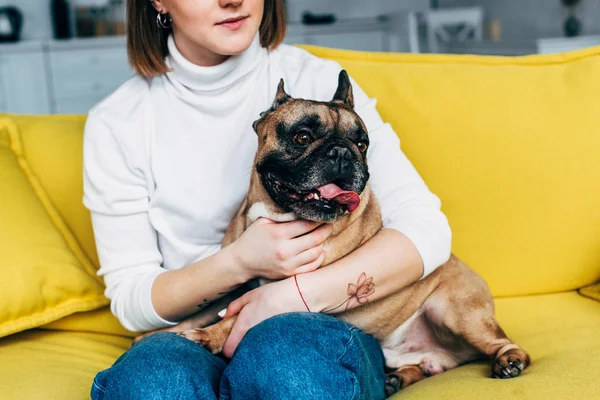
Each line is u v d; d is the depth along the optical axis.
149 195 1.41
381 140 1.44
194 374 0.98
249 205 1.32
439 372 1.41
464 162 1.60
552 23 4.55
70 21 5.39
